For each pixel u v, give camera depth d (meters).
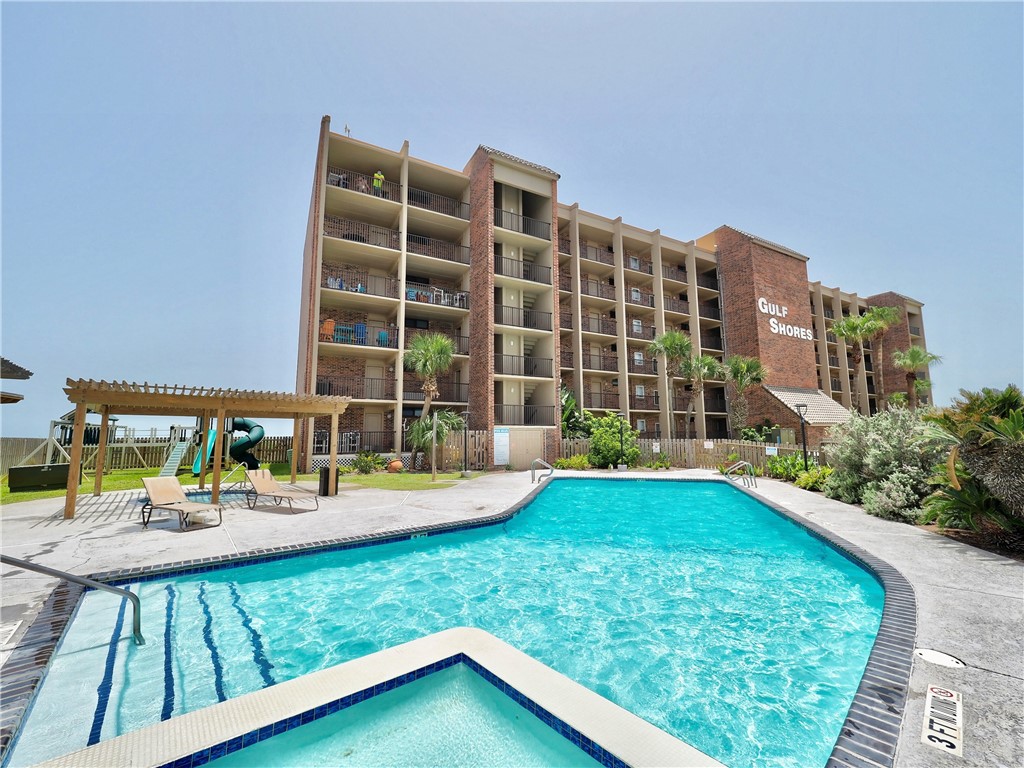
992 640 3.39
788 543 7.84
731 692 3.43
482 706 2.70
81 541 6.62
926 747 2.16
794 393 28.36
